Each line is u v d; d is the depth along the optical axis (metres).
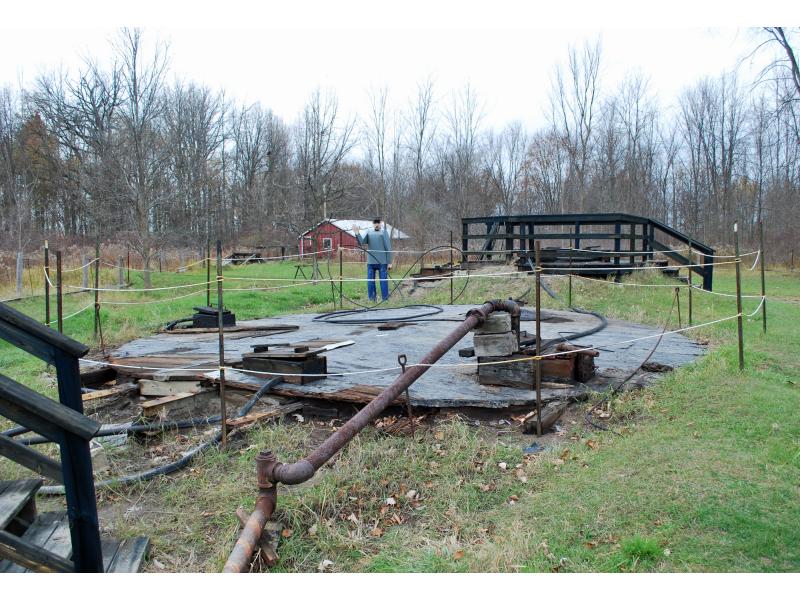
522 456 4.13
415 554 3.04
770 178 34.66
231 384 5.38
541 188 43.09
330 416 4.96
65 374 2.48
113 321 10.37
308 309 12.93
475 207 37.34
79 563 2.26
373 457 4.14
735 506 3.03
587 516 3.15
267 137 47.56
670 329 8.62
